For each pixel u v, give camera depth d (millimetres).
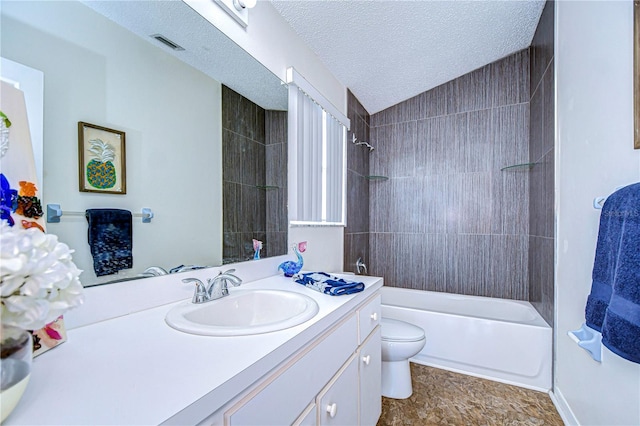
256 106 1488
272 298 1182
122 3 919
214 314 1014
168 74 1064
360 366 1236
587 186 1365
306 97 1880
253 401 625
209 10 1212
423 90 2762
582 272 1414
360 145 2770
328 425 947
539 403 1729
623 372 1079
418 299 2691
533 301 2283
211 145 1248
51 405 462
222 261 1297
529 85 2402
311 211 1949
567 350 1595
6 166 635
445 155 2715
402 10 1715
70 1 792
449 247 2699
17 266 438
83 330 778
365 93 2633
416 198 2830
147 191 994
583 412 1392
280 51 1642
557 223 1747
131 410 453
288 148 1725
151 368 581
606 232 1039
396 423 1554
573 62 1526
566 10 1614
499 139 2518
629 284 879
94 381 531
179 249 1104
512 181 2475
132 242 941
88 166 827
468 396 1795
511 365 1936
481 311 2463
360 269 2721
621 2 1110
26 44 704
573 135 1523
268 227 1578
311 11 1635
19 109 675
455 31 2012
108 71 879
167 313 915
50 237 521
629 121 1062
